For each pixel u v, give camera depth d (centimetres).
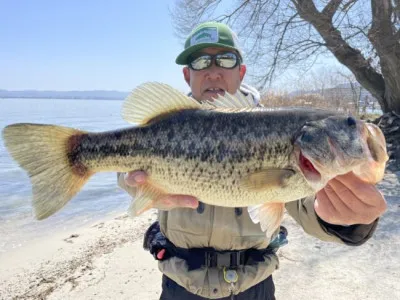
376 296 110
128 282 129
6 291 129
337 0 422
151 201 63
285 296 112
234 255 71
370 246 145
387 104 456
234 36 87
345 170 56
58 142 64
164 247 74
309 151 58
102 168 65
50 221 217
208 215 70
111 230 192
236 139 60
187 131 61
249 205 61
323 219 57
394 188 235
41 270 145
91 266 145
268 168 59
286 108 62
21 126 63
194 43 84
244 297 72
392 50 407
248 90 90
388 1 406
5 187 301
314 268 129
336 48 446
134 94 64
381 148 55
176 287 74
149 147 63
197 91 87
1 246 176
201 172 61
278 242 74
